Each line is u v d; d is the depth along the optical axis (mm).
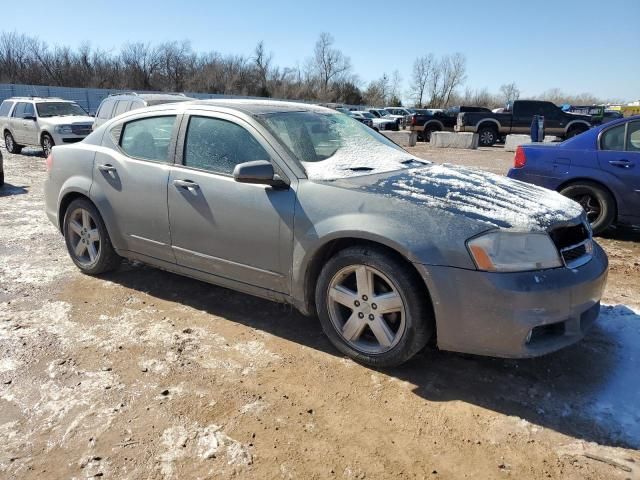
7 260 5113
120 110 12031
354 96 79438
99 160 4301
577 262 2953
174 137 3879
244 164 3139
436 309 2777
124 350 3316
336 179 3234
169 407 2723
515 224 2773
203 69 65125
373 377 3033
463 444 2484
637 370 3141
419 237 2785
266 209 3297
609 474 2285
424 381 2998
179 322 3736
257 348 3367
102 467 2293
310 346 3402
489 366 3168
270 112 3734
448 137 23078
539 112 24328
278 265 3318
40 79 53500
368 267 2967
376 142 4074
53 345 3367
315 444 2469
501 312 2680
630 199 5996
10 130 16250
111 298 4156
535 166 6551
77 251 4695
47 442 2447
